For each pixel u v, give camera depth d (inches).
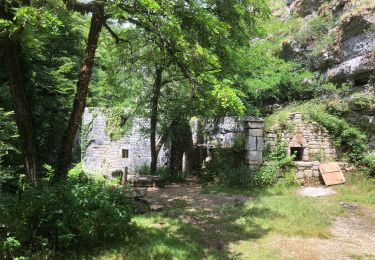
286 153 501.7
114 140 724.0
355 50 550.0
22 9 209.0
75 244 227.8
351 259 235.8
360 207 374.9
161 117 594.9
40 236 216.2
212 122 639.1
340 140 512.7
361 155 496.4
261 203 378.0
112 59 569.9
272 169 480.7
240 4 403.9
